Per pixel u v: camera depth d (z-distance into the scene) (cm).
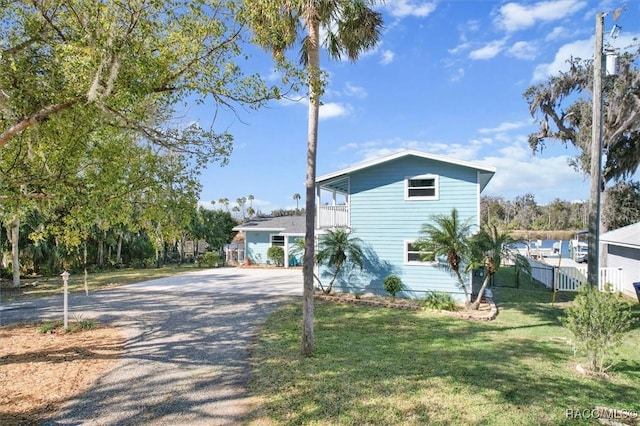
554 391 538
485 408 482
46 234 734
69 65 444
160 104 611
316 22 714
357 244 1415
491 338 824
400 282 1333
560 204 6256
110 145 617
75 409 482
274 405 492
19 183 536
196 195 704
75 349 743
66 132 550
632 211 2334
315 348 739
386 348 743
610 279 1529
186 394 528
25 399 511
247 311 1110
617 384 568
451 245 1170
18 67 478
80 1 457
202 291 1522
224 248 3538
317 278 1435
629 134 2005
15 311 1135
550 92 2319
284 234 2609
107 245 2686
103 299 1341
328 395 521
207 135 666
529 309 1176
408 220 1395
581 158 2227
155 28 513
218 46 558
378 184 1430
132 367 638
